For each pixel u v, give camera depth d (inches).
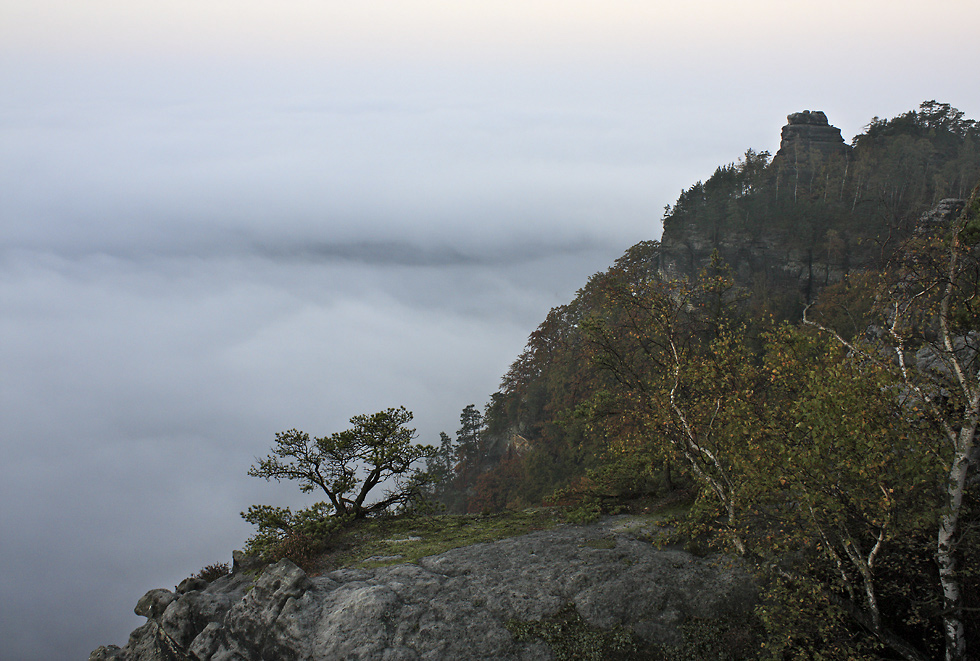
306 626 542.3
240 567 753.6
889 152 5196.9
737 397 569.3
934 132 5826.8
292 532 780.0
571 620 548.4
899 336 496.1
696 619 546.0
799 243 4539.9
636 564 620.1
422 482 948.6
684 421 659.4
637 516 784.9
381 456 885.2
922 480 440.5
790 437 481.7
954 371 457.7
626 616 549.6
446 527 824.9
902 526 464.1
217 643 571.8
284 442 885.8
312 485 906.1
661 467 872.9
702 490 651.5
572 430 2311.8
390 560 691.4
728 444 584.1
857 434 434.9
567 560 642.8
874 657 464.8
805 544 514.0
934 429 459.5
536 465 2792.8
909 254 504.7
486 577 617.0
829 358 524.4
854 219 4475.9
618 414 927.7
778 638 492.1
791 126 6230.3
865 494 468.4
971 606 488.1
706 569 606.2
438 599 574.9
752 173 5565.9
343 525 865.5
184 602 615.2
